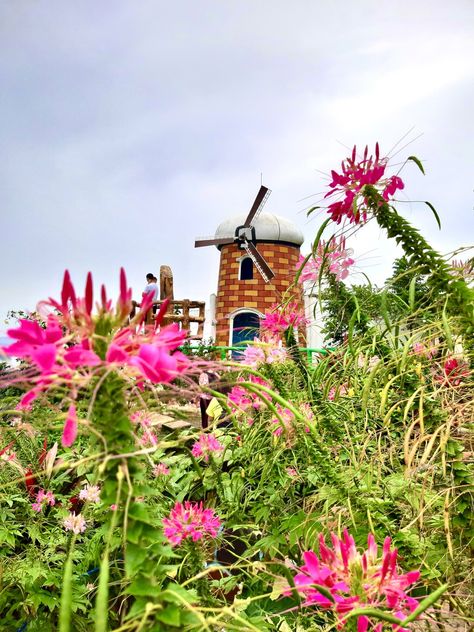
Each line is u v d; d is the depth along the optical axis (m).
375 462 1.18
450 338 0.83
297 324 1.47
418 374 1.00
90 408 0.54
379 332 1.17
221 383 0.71
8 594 1.32
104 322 0.56
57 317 0.57
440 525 0.97
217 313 15.43
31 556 1.38
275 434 1.28
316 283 1.34
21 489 1.58
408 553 0.92
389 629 0.72
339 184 1.04
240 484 1.40
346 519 1.08
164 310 0.61
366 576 0.64
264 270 14.97
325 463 1.03
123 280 0.57
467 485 0.87
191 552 0.95
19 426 0.76
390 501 1.05
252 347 1.46
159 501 1.32
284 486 1.32
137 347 0.57
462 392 1.05
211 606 0.83
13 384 0.56
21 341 0.54
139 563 0.54
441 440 0.86
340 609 0.62
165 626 0.54
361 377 1.29
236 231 15.42
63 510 1.54
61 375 0.54
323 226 1.09
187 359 0.61
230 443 1.49
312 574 0.65
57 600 1.27
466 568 0.91
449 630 0.84
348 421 1.30
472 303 0.92
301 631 0.94
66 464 0.55
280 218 15.98
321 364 1.32
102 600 0.44
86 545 1.45
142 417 0.67
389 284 1.01
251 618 0.90
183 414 0.69
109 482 0.56
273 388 1.31
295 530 1.17
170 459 1.37
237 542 1.52
